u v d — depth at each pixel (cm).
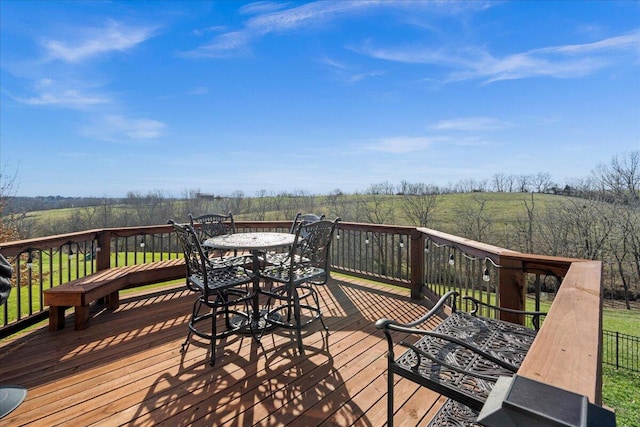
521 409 54
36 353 259
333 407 192
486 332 176
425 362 148
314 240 296
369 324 324
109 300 368
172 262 423
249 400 198
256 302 311
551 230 1169
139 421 179
